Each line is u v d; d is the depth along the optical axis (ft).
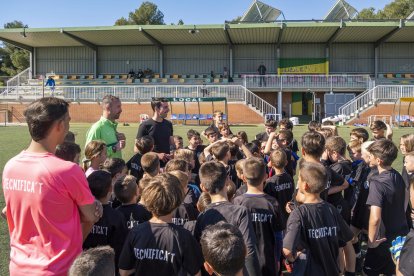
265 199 11.28
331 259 9.76
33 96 110.93
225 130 22.79
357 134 16.76
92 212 8.34
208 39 120.06
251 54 126.62
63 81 128.26
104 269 6.25
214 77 126.93
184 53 129.08
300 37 116.06
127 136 58.08
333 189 13.25
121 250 9.87
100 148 13.57
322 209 9.90
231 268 6.98
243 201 11.23
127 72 131.54
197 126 82.07
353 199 15.15
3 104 107.34
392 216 11.59
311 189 9.93
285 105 120.78
